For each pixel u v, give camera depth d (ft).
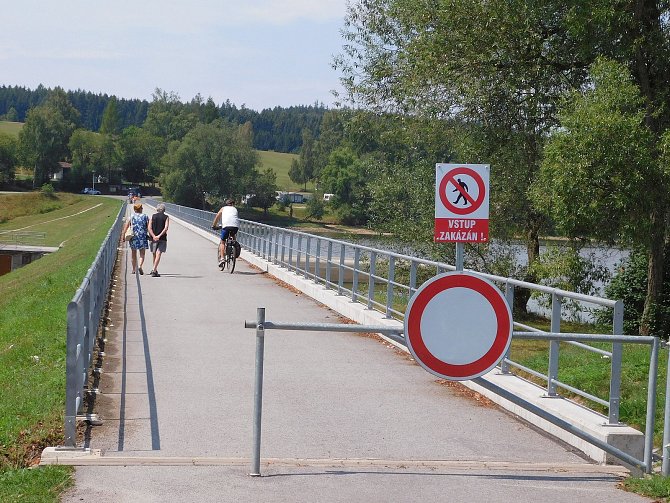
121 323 51.75
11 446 25.91
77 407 28.99
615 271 83.92
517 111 80.43
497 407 32.48
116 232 105.29
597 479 23.65
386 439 27.63
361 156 106.52
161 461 24.06
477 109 81.10
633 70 71.92
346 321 56.03
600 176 62.59
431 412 31.48
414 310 22.86
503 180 84.89
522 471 24.32
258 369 23.13
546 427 29.01
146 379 35.73
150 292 69.51
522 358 42.09
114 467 23.54
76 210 434.30
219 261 92.84
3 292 120.57
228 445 26.35
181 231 190.29
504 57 77.00
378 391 34.86
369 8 96.63
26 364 42.50
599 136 61.72
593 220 64.85
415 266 46.42
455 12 77.46
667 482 22.49
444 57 79.87
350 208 299.38
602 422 26.63
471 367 23.02
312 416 30.40
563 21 71.36
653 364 24.14
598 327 79.36
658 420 30.27
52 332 50.19
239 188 443.32
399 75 91.81
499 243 93.71
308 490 21.93
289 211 476.95
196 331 49.19
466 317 22.97
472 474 23.86
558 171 63.46
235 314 57.26
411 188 96.58
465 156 85.66
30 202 467.52
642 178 61.87
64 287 84.43
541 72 76.69
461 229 26.53
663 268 78.18
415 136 91.61
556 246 77.66
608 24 66.13
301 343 46.09
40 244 279.08
